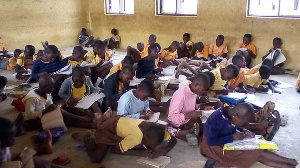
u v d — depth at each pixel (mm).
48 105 3871
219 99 4230
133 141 3047
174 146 3432
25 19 9141
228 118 2922
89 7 10289
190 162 3111
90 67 5098
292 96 5059
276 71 6512
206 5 7609
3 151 2197
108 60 5605
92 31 10391
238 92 4809
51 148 3246
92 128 3859
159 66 5832
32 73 5160
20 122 3656
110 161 3139
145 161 3082
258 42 7098
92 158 3100
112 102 4031
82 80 4336
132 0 9312
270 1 6922
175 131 3557
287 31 6652
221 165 2973
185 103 3553
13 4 8805
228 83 4984
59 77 4668
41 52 5812
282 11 6773
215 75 4508
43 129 3619
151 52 4980
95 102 4078
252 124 3449
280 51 6562
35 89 3859
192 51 7570
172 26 8344
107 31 9969
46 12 9555
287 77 6293
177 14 8219
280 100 4867
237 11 7203
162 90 4758
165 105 4277
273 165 2990
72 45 10383
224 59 6531
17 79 6062
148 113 3498
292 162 2945
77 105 4016
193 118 3551
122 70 4070
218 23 7543
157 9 8562
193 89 3492
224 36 7531
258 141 2949
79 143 3523
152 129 2926
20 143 3492
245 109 2805
